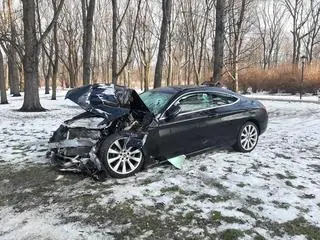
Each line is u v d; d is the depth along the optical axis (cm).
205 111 704
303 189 571
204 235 424
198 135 686
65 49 4609
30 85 1670
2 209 490
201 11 3544
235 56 2509
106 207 491
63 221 454
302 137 1008
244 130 777
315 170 674
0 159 723
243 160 718
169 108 655
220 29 1661
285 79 3684
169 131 645
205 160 711
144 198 520
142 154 625
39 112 1630
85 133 599
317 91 3453
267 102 2453
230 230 434
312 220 467
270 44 5847
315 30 4772
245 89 4050
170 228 438
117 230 432
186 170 645
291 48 6525
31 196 531
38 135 988
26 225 444
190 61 4266
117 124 614
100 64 5116
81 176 609
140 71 5022
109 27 4609
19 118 1387
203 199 522
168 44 3294
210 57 4347
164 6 1698
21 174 625
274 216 475
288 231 438
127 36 3956
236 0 3094
